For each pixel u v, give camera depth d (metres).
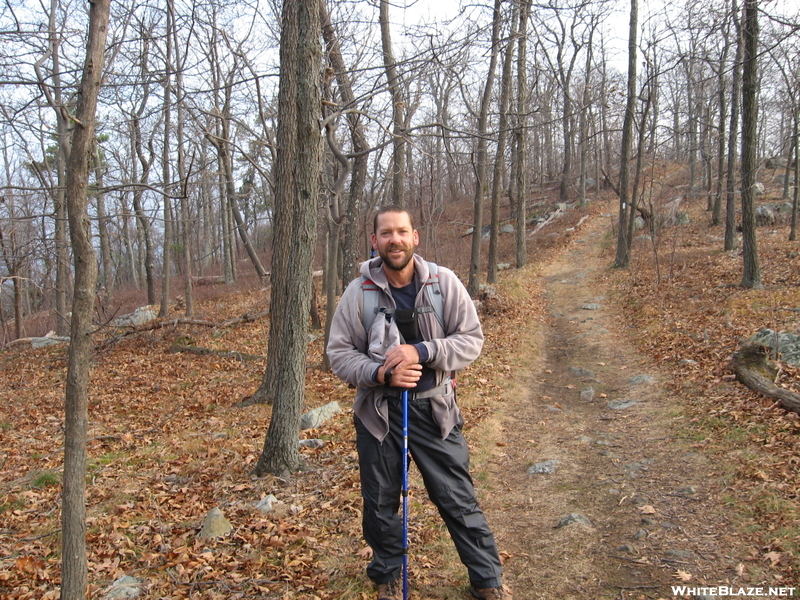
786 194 22.08
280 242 7.89
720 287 12.83
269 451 5.09
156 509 4.50
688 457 5.06
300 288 5.02
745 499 4.07
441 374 2.82
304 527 3.99
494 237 17.69
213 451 5.95
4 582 3.44
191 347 12.88
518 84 17.16
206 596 3.21
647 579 3.24
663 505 4.20
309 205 5.03
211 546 3.80
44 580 3.45
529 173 40.06
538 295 16.84
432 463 2.85
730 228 17.30
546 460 5.41
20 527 4.38
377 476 2.84
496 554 2.93
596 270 19.31
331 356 2.84
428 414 2.81
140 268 39.59
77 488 2.57
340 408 7.41
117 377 11.18
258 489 4.76
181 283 30.30
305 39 4.88
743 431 5.37
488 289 14.69
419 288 2.82
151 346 13.76
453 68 7.45
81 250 2.48
